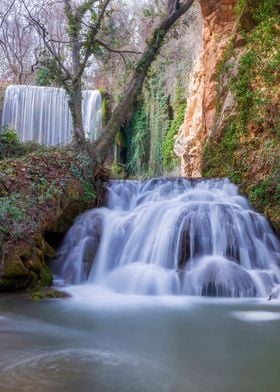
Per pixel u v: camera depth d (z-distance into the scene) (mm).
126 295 7512
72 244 8992
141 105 25359
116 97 24906
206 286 7453
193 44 22172
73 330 5160
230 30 14812
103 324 5453
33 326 5344
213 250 8547
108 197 11102
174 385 3420
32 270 7695
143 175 24375
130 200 11258
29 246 7754
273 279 7828
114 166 25359
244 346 4504
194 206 9336
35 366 3791
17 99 24250
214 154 12914
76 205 9836
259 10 12891
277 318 5812
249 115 11945
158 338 4805
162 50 22641
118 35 15445
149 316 5902
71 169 10141
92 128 25156
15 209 7676
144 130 25078
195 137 18016
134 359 4043
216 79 14172
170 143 23047
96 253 8891
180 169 21750
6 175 8633
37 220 8289
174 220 8930
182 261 8359
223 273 7562
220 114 13164
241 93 12312
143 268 8219
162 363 3938
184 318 5789
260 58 12047
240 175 11555
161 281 7699
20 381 3424
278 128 10859
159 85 23969
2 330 5137
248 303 6816
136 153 25297
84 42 13078
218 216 9008
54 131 24047
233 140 12141
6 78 27688
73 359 4004
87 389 3301
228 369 3801
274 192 10133
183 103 22703
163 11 18641
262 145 11219
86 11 13422
